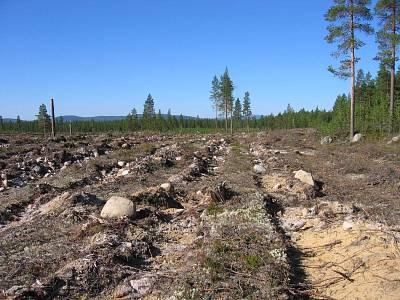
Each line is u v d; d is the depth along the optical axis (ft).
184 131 256.73
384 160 77.30
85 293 23.06
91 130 291.38
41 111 239.50
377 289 22.18
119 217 35.45
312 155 91.40
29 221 37.91
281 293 21.74
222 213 36.37
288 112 306.35
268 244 28.07
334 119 143.43
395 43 110.93
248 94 282.15
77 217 37.09
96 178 61.26
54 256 27.76
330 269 26.03
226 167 71.77
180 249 30.07
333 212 38.22
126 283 24.14
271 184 55.72
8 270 25.57
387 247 27.40
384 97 152.05
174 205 43.24
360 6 101.35
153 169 67.00
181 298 21.34
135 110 290.97
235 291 21.56
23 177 60.03
